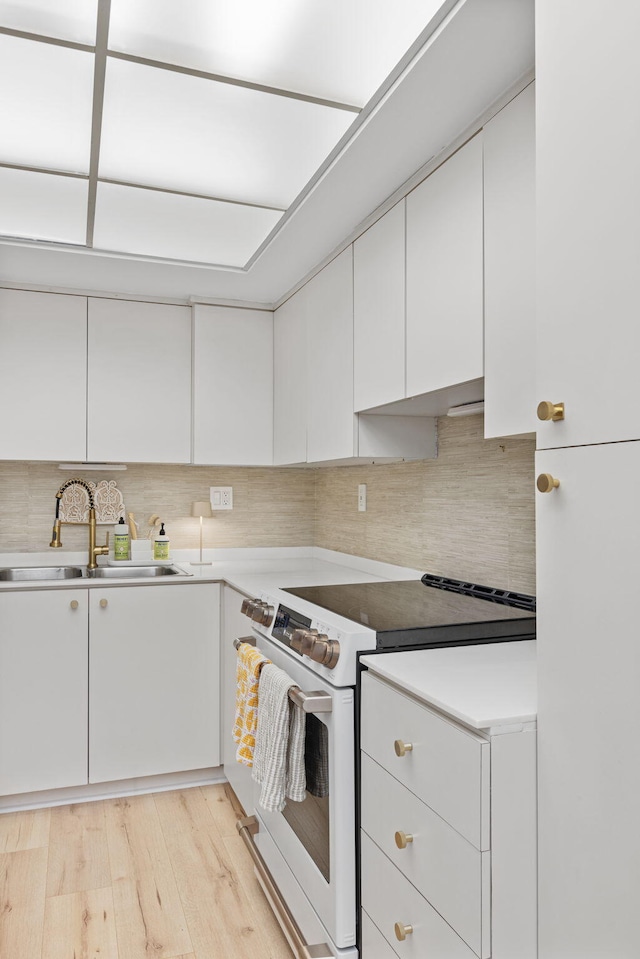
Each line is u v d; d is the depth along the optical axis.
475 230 1.56
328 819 1.56
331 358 2.46
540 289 1.08
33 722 2.61
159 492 3.33
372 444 2.28
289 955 1.78
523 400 1.39
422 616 1.74
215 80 1.47
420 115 1.57
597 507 0.96
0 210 2.16
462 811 1.10
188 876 2.14
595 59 0.97
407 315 1.89
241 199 2.06
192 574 2.92
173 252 2.53
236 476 3.46
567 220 1.02
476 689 1.24
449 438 2.33
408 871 1.28
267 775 1.67
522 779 1.09
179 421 3.13
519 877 1.09
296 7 1.24
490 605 1.92
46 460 2.92
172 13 1.26
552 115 1.05
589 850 0.98
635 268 0.89
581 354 0.99
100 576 3.07
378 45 1.35
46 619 2.63
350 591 2.20
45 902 1.99
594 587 0.97
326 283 2.52
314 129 1.66
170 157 1.81
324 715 1.58
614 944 0.93
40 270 2.72
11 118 1.63
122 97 1.53
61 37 1.33
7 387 2.86
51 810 2.61
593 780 0.97
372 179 1.90
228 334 3.17
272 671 1.78
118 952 1.78
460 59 1.36
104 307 3.02
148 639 2.77
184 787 2.84
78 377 2.97
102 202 2.09
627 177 0.91
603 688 0.95
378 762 1.42
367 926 1.46
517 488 1.97
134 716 2.75
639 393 0.89
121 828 2.46
